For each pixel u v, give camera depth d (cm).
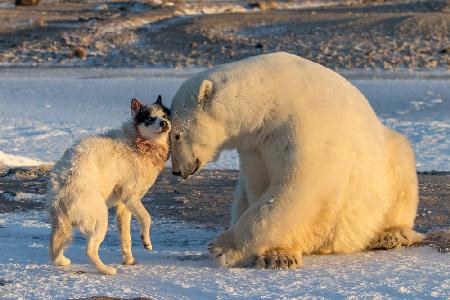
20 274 1095
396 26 7262
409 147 1295
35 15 9219
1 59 6856
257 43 6969
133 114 1173
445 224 1593
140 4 10150
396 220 1276
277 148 1163
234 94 1173
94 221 1099
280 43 6950
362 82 5009
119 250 1348
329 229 1184
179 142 1203
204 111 1185
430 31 7106
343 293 959
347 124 1180
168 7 9906
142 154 1159
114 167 1147
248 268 1147
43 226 1576
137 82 5172
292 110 1161
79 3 11181
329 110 1170
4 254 1265
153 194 1970
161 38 7356
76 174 1109
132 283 1041
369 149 1199
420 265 1138
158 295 977
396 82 4984
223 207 1798
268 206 1155
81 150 1132
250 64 1200
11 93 4800
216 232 1545
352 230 1205
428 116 3803
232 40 7119
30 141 3181
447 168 2550
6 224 1594
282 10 9719
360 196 1195
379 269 1111
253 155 1211
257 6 10238
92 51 7025
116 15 8912
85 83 5197
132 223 1639
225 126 1188
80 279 1060
